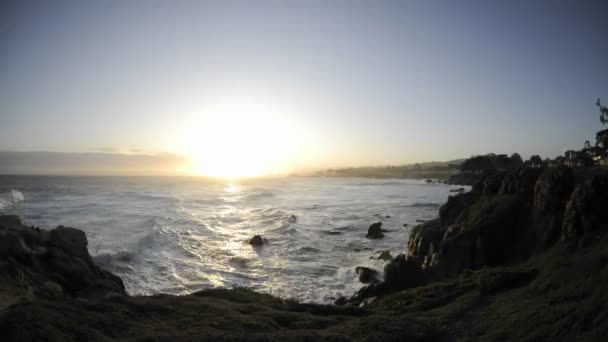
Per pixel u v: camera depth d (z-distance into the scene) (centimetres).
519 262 2350
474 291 1712
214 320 1284
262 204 8119
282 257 3534
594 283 1298
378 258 3438
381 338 1161
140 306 1336
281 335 1155
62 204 6712
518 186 2923
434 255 2733
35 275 1794
